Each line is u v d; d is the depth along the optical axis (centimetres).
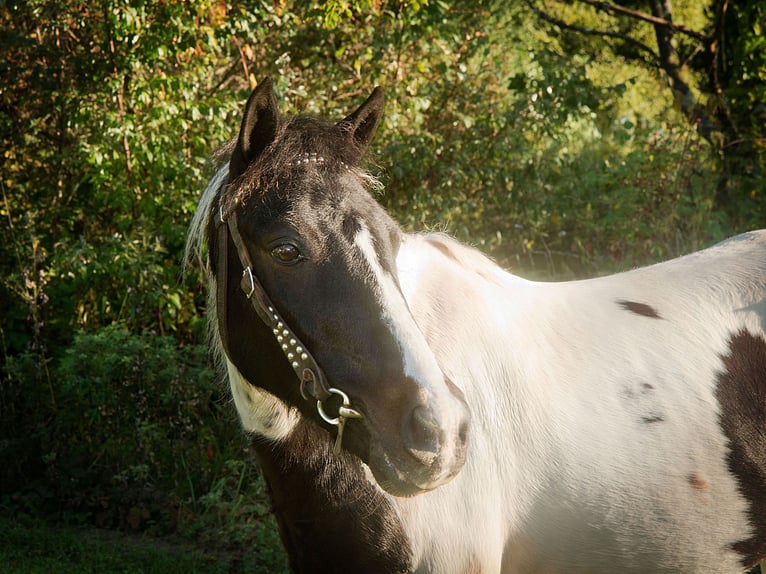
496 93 621
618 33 749
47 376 520
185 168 527
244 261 193
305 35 600
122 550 417
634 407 227
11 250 564
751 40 664
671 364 234
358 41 593
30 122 580
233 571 404
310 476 211
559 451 221
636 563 229
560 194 612
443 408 176
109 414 488
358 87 604
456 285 231
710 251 266
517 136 598
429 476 175
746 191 605
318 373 185
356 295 183
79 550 412
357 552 212
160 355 488
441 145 598
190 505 469
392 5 590
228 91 574
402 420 176
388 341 180
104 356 484
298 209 185
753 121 660
